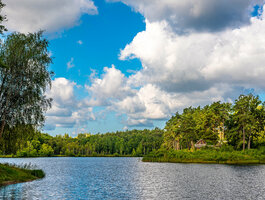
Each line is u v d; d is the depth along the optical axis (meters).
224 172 49.06
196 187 31.31
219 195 25.95
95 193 27.44
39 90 34.56
